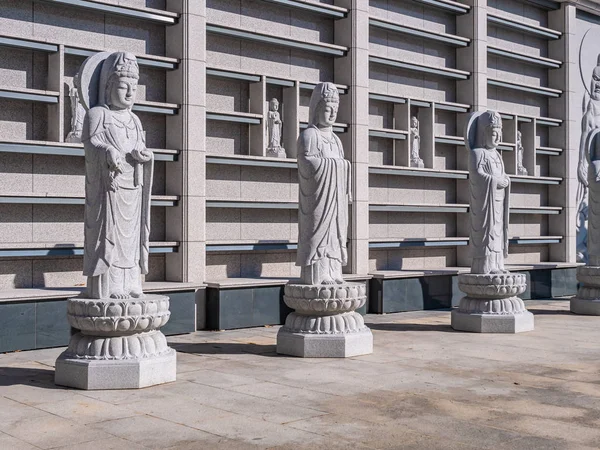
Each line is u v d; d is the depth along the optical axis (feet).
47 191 44.98
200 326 48.80
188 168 48.44
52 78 44.14
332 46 56.75
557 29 75.87
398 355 40.14
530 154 73.10
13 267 43.60
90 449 23.61
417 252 65.46
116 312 31.55
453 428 26.25
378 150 62.64
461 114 67.77
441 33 64.64
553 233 76.13
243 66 53.78
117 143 33.09
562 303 65.87
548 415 28.09
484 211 50.49
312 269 40.50
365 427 26.27
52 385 32.35
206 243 50.11
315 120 41.73
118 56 33.45
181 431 25.58
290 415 27.71
